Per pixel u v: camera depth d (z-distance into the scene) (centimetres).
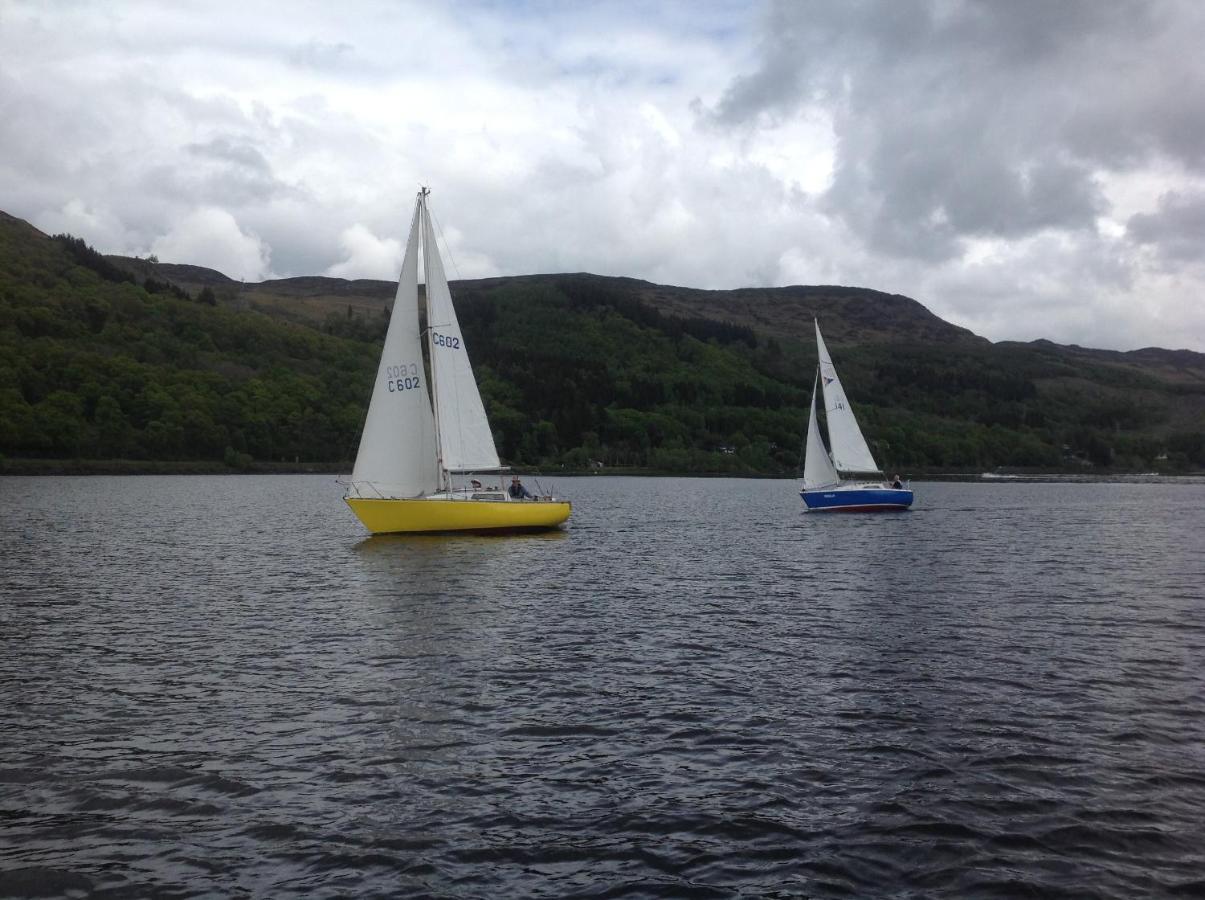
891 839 1019
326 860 970
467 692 1581
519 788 1160
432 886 919
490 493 4372
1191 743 1329
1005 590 2816
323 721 1417
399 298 3994
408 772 1210
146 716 1438
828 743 1327
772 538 4638
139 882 921
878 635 2091
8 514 5794
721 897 898
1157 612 2414
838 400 6469
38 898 890
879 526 5516
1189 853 986
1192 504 9344
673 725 1408
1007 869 950
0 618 2247
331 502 7738
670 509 7419
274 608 2402
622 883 926
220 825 1051
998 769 1223
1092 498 10875
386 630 2114
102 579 2930
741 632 2120
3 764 1229
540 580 2955
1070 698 1559
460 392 4169
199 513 6156
